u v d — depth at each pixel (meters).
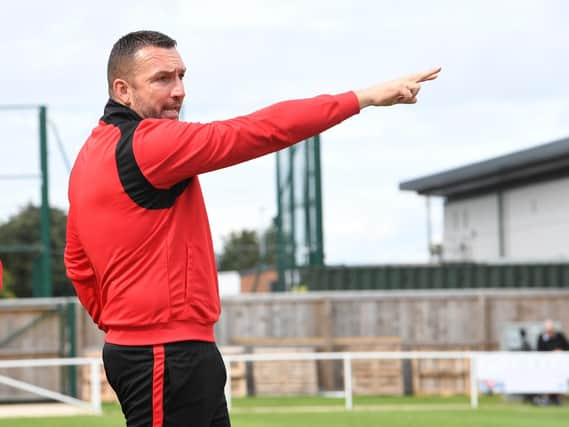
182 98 5.97
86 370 36.59
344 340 38.50
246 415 28.45
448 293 39.41
